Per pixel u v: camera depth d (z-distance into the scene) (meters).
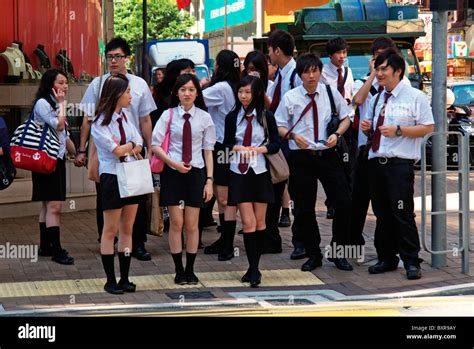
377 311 8.00
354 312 7.96
